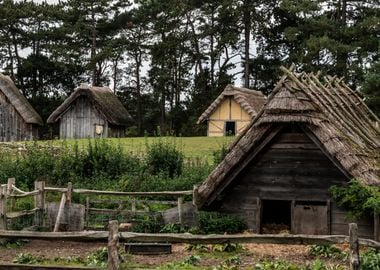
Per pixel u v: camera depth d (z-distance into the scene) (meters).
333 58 52.56
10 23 65.25
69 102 48.53
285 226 17.25
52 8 65.56
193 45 66.62
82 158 25.53
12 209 18.66
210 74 67.06
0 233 9.76
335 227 15.59
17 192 19.08
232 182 16.50
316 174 15.81
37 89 69.12
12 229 17.38
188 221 17.48
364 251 14.16
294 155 16.05
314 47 50.03
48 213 18.45
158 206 21.56
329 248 14.24
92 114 48.62
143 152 27.50
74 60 66.94
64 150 27.70
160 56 65.44
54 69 67.75
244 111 47.00
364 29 51.28
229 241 9.84
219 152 26.48
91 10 66.44
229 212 16.64
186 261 13.68
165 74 66.06
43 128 62.47
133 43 66.50
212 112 47.91
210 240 9.78
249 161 16.17
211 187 16.34
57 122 51.00
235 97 46.91
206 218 17.12
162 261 13.82
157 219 18.03
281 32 63.59
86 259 14.22
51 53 66.12
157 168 25.30
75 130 48.81
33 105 64.88
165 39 66.25
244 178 16.50
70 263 13.92
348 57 52.84
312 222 15.78
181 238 9.80
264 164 16.33
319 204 15.91
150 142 35.97
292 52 58.72
